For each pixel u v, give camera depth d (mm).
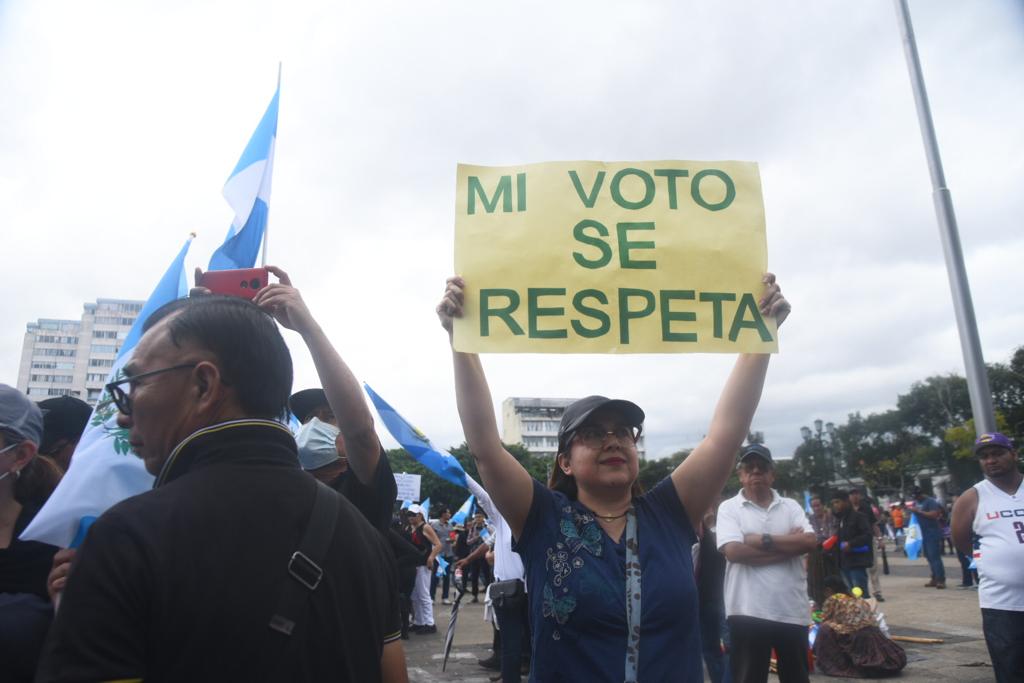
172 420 1481
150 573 1188
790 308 2541
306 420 3588
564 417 2656
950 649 7492
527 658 6285
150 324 1606
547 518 2416
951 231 8656
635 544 2312
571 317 2500
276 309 2125
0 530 2127
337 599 1396
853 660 6406
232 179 3752
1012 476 4414
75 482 2033
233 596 1235
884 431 71125
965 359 8250
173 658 1178
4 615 1845
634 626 2164
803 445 69312
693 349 2496
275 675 1243
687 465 2525
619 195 2625
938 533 13273
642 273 2549
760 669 4520
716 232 2609
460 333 2461
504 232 2566
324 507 1482
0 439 2109
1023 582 4172
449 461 5777
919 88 9148
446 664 7812
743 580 4574
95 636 1130
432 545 10695
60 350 129750
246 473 1398
